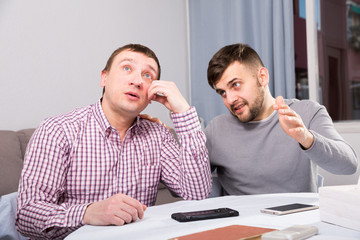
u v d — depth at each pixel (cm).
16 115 192
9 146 156
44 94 203
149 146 116
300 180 131
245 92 128
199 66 279
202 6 276
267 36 241
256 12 248
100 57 229
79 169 105
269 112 135
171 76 271
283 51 237
